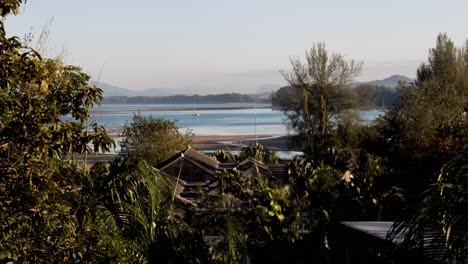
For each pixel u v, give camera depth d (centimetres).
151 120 3666
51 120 712
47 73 716
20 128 681
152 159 3500
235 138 9862
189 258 1079
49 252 713
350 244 1364
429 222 750
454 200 704
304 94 4531
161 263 1029
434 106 3033
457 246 700
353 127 4362
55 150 723
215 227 1293
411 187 2555
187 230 1082
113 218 851
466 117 2764
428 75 5366
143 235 928
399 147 3028
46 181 686
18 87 713
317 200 2052
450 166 771
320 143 4431
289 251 1500
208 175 2520
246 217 1502
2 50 690
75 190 852
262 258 1496
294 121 4700
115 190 898
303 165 2608
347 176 2589
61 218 720
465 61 5150
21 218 675
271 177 2564
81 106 782
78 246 746
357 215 1967
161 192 1077
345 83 4656
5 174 668
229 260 1194
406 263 823
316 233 1557
